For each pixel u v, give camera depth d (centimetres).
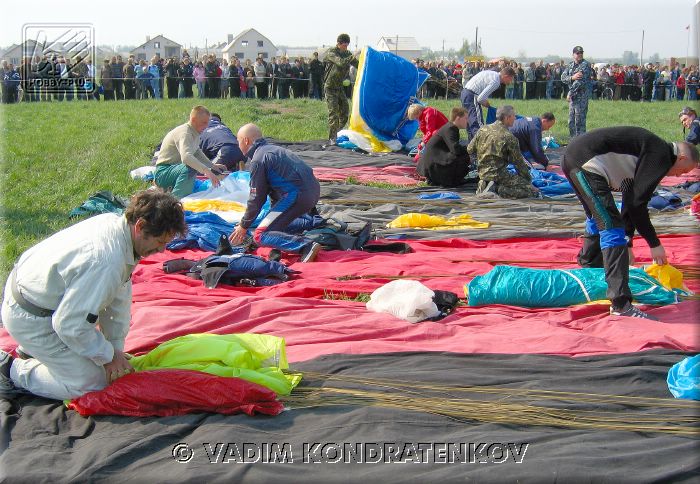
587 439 392
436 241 818
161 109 2430
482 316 587
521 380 463
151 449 382
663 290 616
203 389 410
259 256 708
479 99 1438
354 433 396
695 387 439
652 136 575
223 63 3022
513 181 1072
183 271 716
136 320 557
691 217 936
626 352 509
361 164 1400
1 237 872
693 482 348
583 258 680
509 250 770
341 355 494
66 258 391
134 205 393
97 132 1883
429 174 1187
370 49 1589
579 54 1730
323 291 651
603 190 585
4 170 1331
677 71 3403
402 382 454
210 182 1063
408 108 1474
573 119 1759
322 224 841
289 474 360
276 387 432
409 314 574
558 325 563
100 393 414
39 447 386
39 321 405
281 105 2575
